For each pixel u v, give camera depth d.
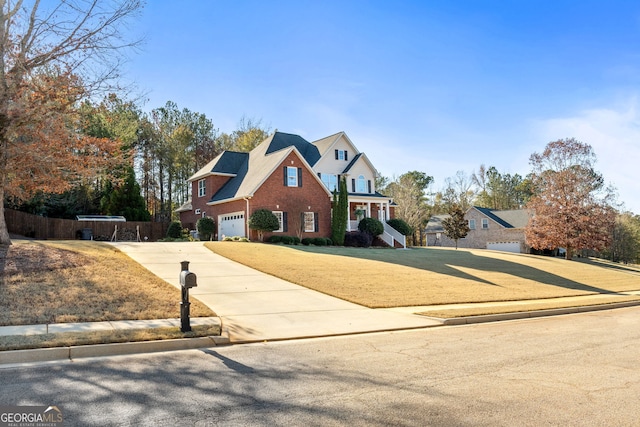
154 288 12.56
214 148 54.56
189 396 5.27
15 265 12.77
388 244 34.84
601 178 37.72
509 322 11.62
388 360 7.14
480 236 51.53
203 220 31.83
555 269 27.73
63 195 34.06
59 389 5.46
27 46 14.25
